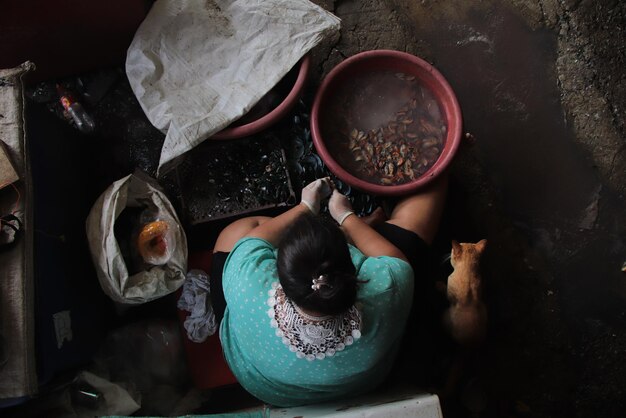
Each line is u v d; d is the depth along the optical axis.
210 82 1.92
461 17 2.25
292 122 2.05
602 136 2.19
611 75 2.21
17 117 1.54
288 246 1.14
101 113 2.19
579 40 2.23
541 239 2.16
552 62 2.23
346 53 2.24
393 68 1.92
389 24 2.25
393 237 1.77
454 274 1.72
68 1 1.76
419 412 1.29
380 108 1.94
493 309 2.13
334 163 1.80
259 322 1.34
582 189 2.18
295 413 1.53
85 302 1.81
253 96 1.86
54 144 1.79
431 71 1.85
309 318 1.21
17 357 1.42
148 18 1.91
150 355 1.97
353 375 1.44
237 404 2.00
